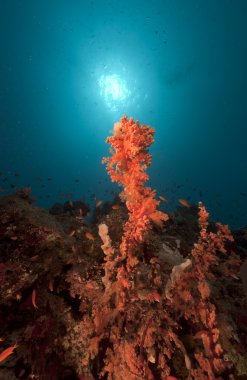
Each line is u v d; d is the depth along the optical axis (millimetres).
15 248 2555
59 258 2588
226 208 49969
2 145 51938
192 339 2246
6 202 2953
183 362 2135
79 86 42250
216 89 41938
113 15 36719
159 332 2107
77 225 3768
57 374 2012
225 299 2768
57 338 2141
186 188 50312
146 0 35750
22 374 1929
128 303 2162
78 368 2049
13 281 2309
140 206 2047
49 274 2477
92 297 2334
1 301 2205
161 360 2037
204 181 51062
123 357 2021
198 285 2227
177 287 2234
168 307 2225
